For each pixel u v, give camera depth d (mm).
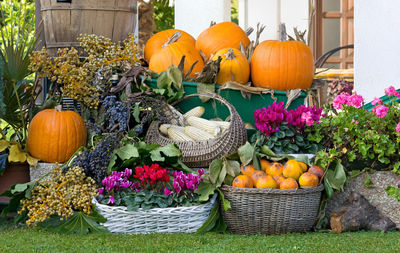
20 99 4418
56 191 3613
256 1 6992
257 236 3449
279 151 3955
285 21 7027
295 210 3510
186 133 4047
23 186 3684
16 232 3582
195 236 3379
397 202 3844
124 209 3434
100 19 4562
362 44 5070
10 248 3098
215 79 4418
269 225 3500
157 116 4059
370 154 3910
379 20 4961
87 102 4367
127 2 4672
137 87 4258
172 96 4316
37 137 4109
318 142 4020
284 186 3512
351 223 3648
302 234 3543
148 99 4086
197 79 4453
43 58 4270
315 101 4723
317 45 8375
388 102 4148
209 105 4469
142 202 3467
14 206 3777
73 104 4543
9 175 4137
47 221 3621
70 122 4141
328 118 4012
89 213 3521
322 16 8367
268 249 3061
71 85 4289
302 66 4594
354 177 3914
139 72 4277
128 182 3518
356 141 3844
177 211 3445
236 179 3539
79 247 3100
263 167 3717
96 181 3771
